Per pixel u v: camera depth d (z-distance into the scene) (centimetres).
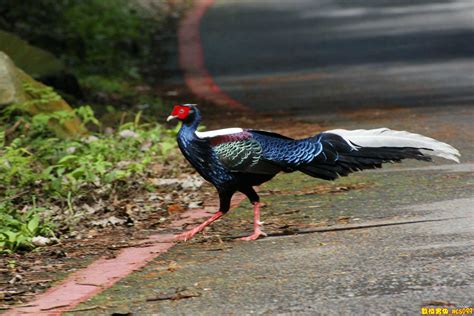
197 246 1134
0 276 1070
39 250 1187
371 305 844
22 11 3638
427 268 933
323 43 3753
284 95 2670
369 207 1247
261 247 1092
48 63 2295
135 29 4097
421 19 4184
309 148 1126
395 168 1491
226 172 1134
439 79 2747
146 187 1483
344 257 1005
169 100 2727
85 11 3994
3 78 1783
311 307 855
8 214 1298
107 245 1187
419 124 1947
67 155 1609
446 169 1454
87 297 958
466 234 1052
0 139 1574
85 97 2397
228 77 3166
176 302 908
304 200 1332
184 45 3941
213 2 5084
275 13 4622
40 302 955
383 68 3077
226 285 948
